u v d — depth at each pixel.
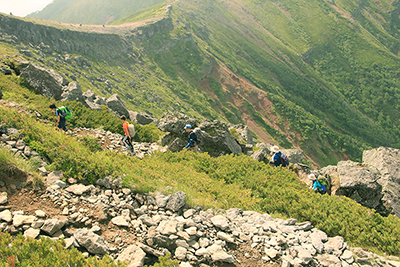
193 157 12.46
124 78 199.38
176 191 7.27
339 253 5.49
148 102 188.88
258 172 11.19
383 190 14.71
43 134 7.93
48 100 15.83
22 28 158.75
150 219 5.70
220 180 10.29
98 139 13.38
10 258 3.71
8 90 15.17
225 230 5.83
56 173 6.47
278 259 5.21
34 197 5.46
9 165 5.58
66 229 4.92
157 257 4.94
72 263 3.94
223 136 15.41
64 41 179.00
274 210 8.18
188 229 5.48
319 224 6.93
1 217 4.65
